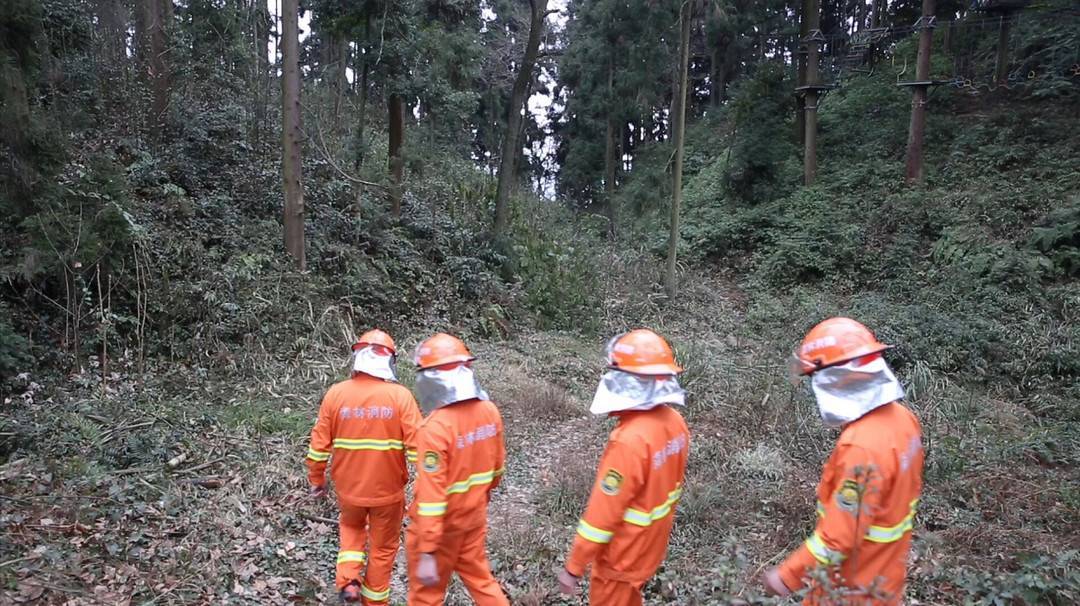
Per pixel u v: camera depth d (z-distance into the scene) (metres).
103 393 7.06
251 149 13.41
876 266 16.66
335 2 12.35
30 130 7.41
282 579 4.45
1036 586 4.26
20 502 4.76
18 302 7.77
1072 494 6.46
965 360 11.47
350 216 12.69
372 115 19.77
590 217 22.47
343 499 3.93
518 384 9.44
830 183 20.48
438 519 3.28
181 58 14.20
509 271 14.12
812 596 2.60
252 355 8.54
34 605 3.76
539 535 5.32
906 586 4.50
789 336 13.07
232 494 5.48
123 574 4.18
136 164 10.75
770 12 30.62
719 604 3.07
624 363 3.04
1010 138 19.28
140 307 8.35
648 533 3.02
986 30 24.36
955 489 6.61
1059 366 10.95
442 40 13.45
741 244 19.52
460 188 16.33
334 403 3.92
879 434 2.54
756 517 5.76
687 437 3.22
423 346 3.50
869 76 26.09
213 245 10.27
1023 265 14.06
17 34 7.47
